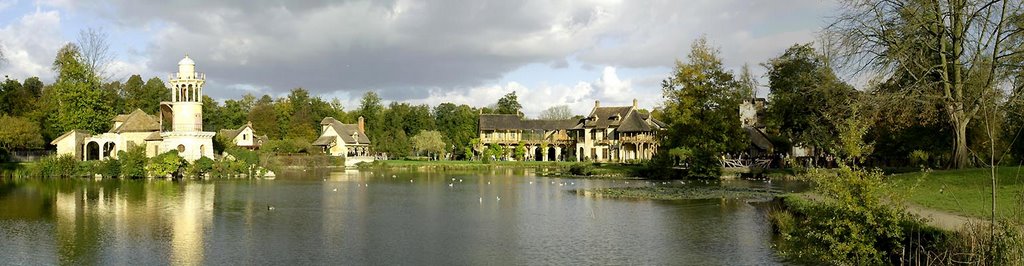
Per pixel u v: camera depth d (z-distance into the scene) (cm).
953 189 3388
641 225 3441
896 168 6606
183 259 2575
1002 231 1811
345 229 3319
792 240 2488
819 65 7175
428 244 2912
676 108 7262
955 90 4253
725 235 3089
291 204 4462
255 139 12606
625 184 6488
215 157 8431
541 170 10050
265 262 2533
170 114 8556
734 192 5303
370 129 15512
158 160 7212
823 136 6631
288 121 15575
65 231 3188
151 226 3369
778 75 7675
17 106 10762
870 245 1994
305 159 11081
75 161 7538
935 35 4316
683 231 3225
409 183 6806
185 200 4684
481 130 13662
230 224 3462
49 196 4919
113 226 3356
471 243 2936
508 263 2539
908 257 2023
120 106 12850
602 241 2973
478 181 7206
